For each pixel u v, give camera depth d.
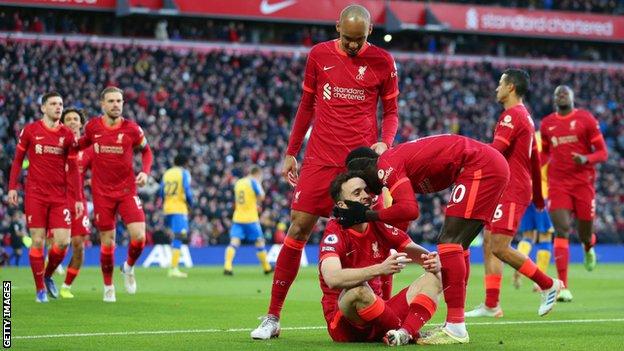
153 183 38.59
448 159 10.88
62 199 18.23
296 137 12.69
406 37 61.16
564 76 61.12
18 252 34.25
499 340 11.46
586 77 61.81
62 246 18.27
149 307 16.84
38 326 13.36
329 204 12.22
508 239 14.08
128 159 18.78
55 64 45.72
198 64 50.47
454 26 59.44
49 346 10.80
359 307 10.54
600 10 65.62
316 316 15.31
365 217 10.30
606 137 56.78
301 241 12.18
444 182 11.13
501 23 60.78
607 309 16.95
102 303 17.67
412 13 57.97
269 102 50.84
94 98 44.56
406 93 54.25
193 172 42.16
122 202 18.84
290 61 54.53
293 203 12.32
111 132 18.62
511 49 64.50
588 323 14.05
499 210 14.25
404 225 11.26
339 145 12.17
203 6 52.84
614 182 50.47
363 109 12.27
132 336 12.01
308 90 12.51
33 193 17.94
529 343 11.17
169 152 42.78
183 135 44.66
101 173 18.55
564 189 20.36
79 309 16.28
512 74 15.05
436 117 53.81
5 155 38.75
